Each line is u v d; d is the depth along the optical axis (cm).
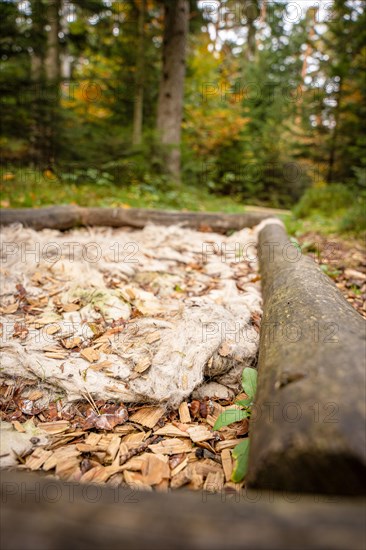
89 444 153
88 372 183
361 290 312
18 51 656
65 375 180
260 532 57
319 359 117
